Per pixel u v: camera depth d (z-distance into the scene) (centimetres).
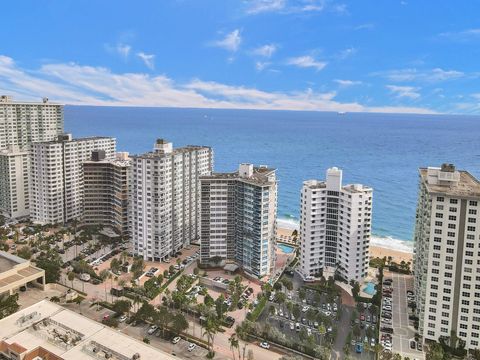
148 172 19850
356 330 14000
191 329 14412
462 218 12638
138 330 14212
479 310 12925
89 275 18300
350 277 18038
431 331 13562
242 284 18125
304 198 18688
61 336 10481
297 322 15162
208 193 19200
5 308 14325
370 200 17738
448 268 13012
